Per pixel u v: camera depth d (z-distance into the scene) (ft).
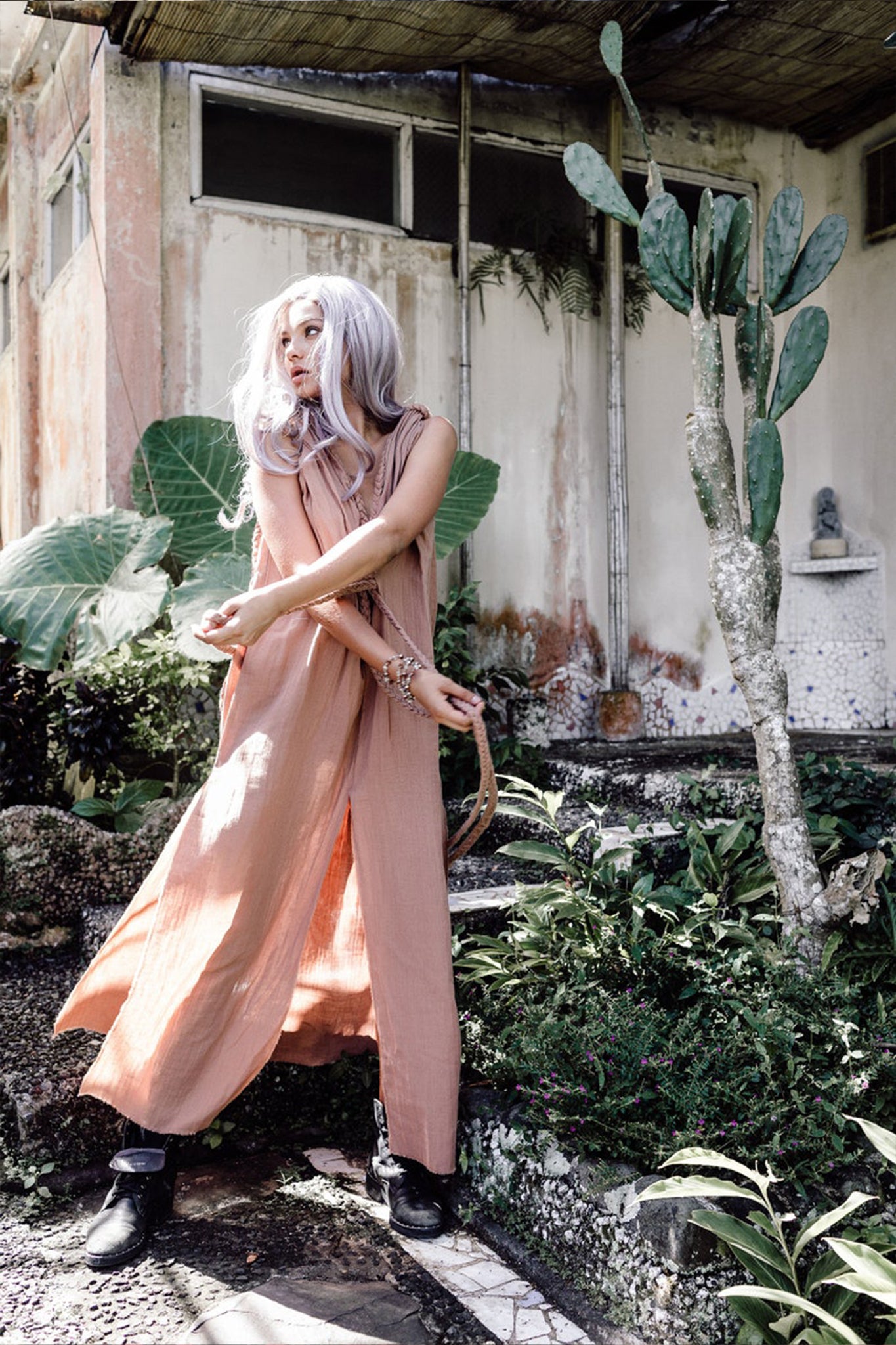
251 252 15.37
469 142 16.30
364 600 6.43
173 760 12.86
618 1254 5.66
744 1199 5.57
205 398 15.15
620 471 17.24
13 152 19.79
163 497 13.99
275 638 6.36
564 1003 7.15
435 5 13.43
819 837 8.65
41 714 12.40
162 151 14.80
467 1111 6.99
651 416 18.15
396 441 6.36
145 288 14.67
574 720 17.54
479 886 9.82
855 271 18.57
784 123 18.74
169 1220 6.58
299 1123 7.81
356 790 6.45
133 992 6.27
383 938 6.41
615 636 17.30
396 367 6.55
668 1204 5.49
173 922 6.20
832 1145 5.95
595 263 17.69
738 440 18.95
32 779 12.26
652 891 8.52
